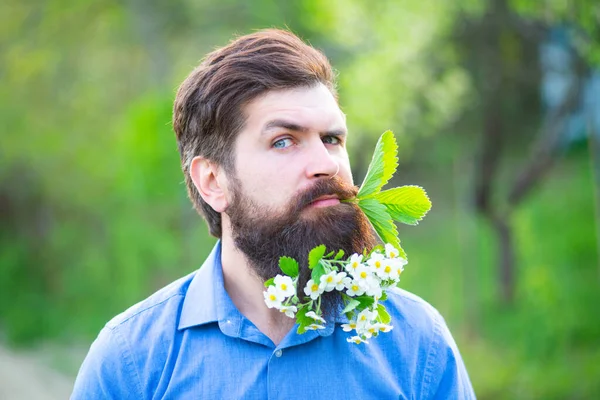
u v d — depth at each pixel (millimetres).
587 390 6656
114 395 1899
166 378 1898
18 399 8734
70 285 12570
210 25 11258
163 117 9898
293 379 1876
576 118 10305
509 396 7027
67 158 13422
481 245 9930
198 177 2010
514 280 8883
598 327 7438
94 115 13586
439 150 12031
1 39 13547
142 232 10547
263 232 1830
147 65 13148
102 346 1952
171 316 1979
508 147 11398
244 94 1864
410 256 11711
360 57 8602
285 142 1848
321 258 1724
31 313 12547
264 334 1899
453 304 9664
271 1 10516
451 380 1983
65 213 13609
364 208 1845
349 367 1899
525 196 9062
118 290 11625
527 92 10547
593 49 5266
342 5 8078
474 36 8484
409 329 1995
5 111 13555
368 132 8766
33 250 13602
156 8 11844
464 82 8742
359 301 1749
